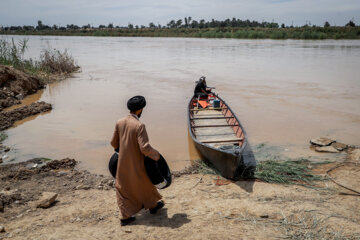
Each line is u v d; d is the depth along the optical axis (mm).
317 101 12945
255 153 7621
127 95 14484
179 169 6902
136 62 27531
